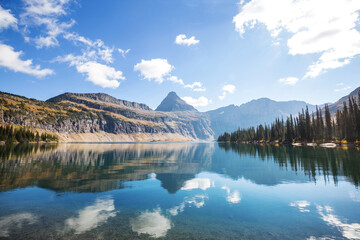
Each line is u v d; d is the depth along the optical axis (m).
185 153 70.81
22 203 14.32
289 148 82.12
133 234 9.61
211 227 10.55
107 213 12.48
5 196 16.00
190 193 17.36
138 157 54.34
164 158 51.09
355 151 58.66
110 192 17.56
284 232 10.02
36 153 61.16
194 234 9.70
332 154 50.38
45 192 17.31
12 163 35.94
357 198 15.72
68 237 9.20
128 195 16.64
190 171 29.47
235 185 20.39
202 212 12.78
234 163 38.78
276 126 163.75
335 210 13.15
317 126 114.56
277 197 16.14
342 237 9.49
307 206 13.99
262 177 24.38
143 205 14.11
